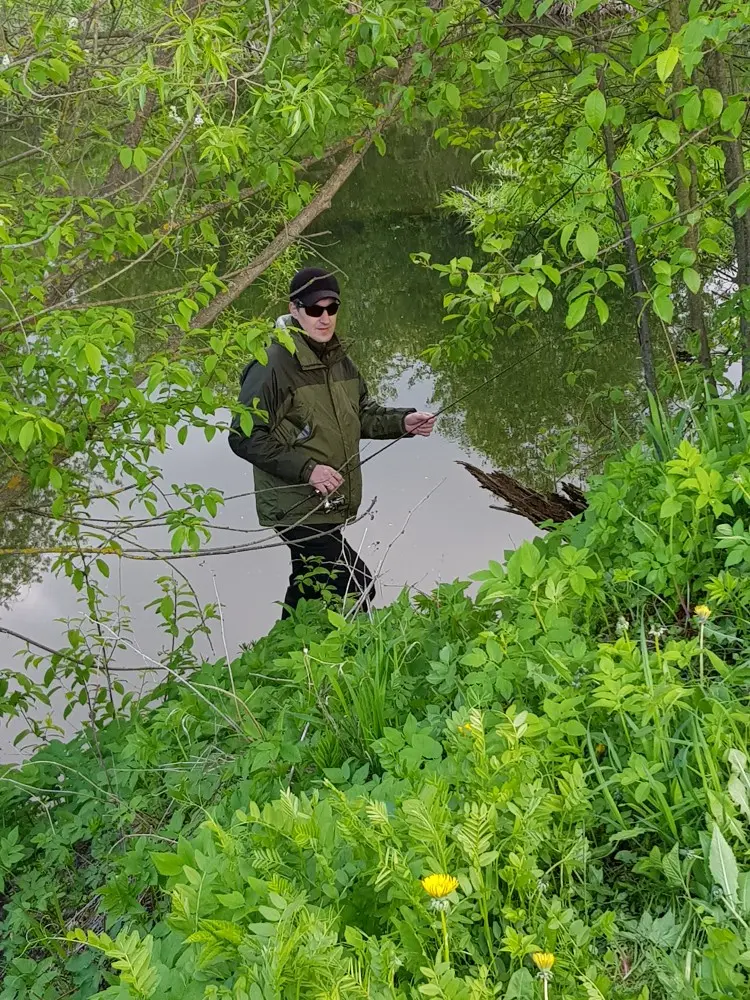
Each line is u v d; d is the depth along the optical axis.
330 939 1.25
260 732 2.45
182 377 2.60
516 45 2.82
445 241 12.17
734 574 2.37
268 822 1.52
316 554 4.24
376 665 2.35
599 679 1.81
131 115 3.45
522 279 2.46
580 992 1.32
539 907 1.47
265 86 2.71
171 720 2.77
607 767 1.77
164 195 3.52
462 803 1.65
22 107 3.55
